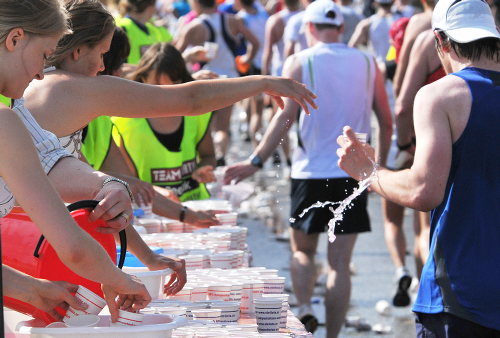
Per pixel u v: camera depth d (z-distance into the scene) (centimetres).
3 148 412
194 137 1099
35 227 475
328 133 1117
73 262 428
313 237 1135
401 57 1298
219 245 812
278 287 685
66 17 464
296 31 1902
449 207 601
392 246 1304
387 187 630
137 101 628
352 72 1127
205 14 2088
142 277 601
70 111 608
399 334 1169
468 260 589
